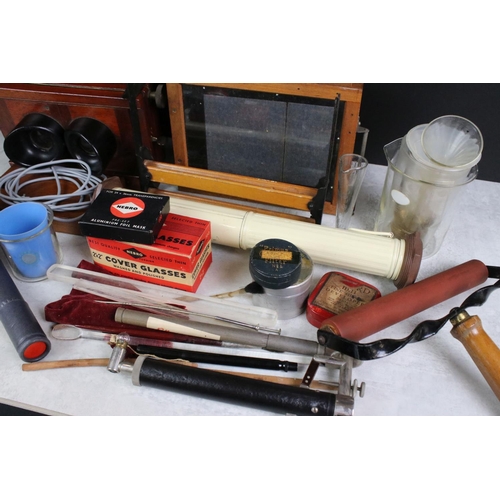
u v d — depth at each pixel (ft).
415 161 3.64
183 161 4.56
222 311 3.64
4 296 3.45
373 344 3.00
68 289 3.92
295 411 3.05
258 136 4.23
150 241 3.54
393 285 3.97
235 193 4.23
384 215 4.27
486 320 3.68
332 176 4.17
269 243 3.56
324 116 3.92
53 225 4.33
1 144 5.26
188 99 4.11
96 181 4.41
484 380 3.35
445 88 4.50
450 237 4.36
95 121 4.40
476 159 3.48
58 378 3.33
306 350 3.36
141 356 3.27
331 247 3.81
